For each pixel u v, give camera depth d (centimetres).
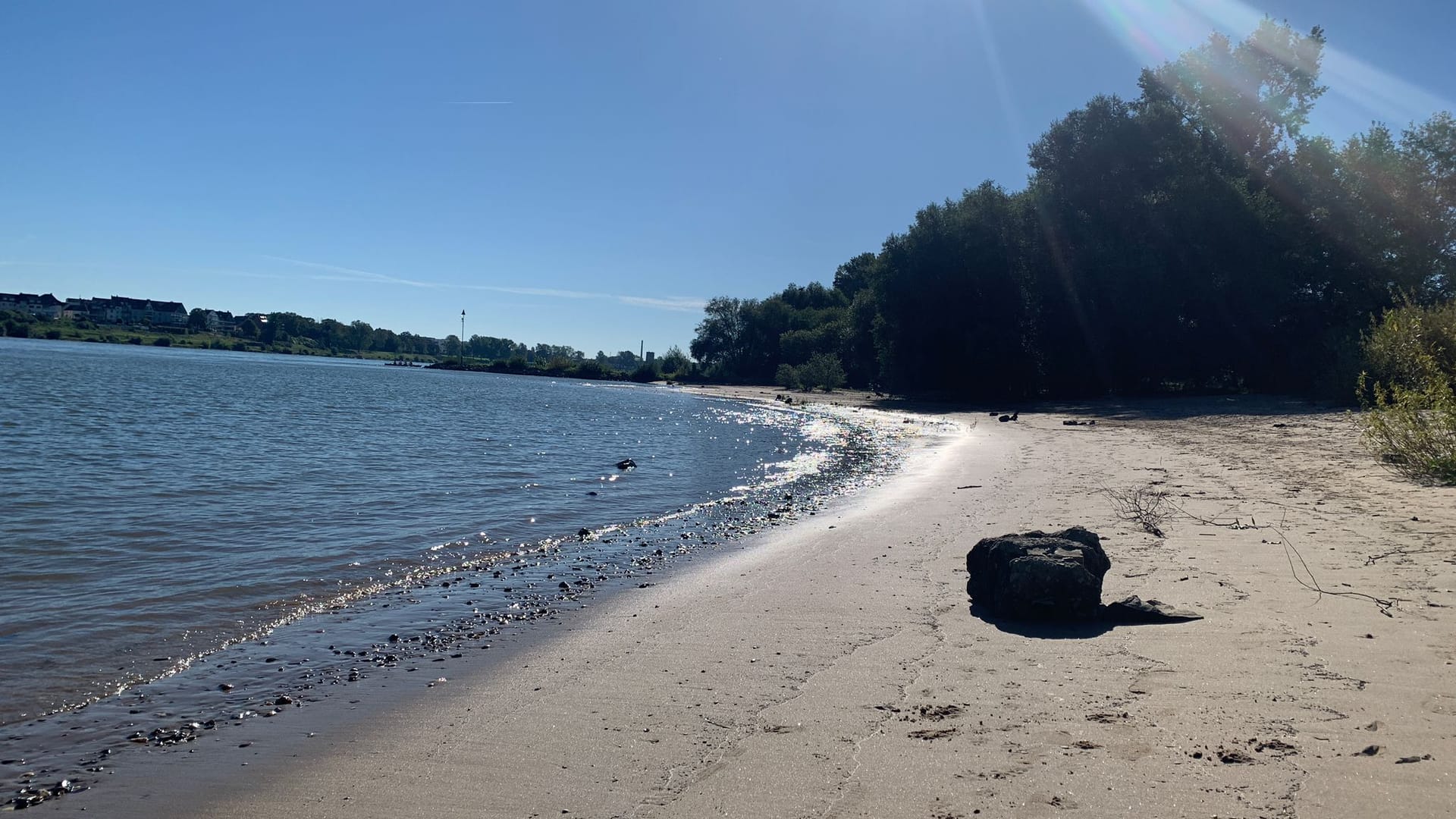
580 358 17938
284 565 1041
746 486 1844
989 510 1291
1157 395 4388
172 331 18688
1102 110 4603
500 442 2859
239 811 439
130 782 474
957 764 444
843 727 504
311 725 550
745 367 11150
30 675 652
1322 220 4069
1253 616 666
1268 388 4122
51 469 1853
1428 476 1249
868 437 3102
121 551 1095
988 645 645
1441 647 568
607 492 1744
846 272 11475
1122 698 519
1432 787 388
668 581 955
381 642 736
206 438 2659
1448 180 3856
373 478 1866
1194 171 4247
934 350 4788
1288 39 4519
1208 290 4069
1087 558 736
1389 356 2555
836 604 805
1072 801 399
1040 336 4559
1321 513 1062
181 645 728
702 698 571
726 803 418
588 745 501
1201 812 381
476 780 461
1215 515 1105
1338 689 508
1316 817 370
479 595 900
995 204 4647
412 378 10038
